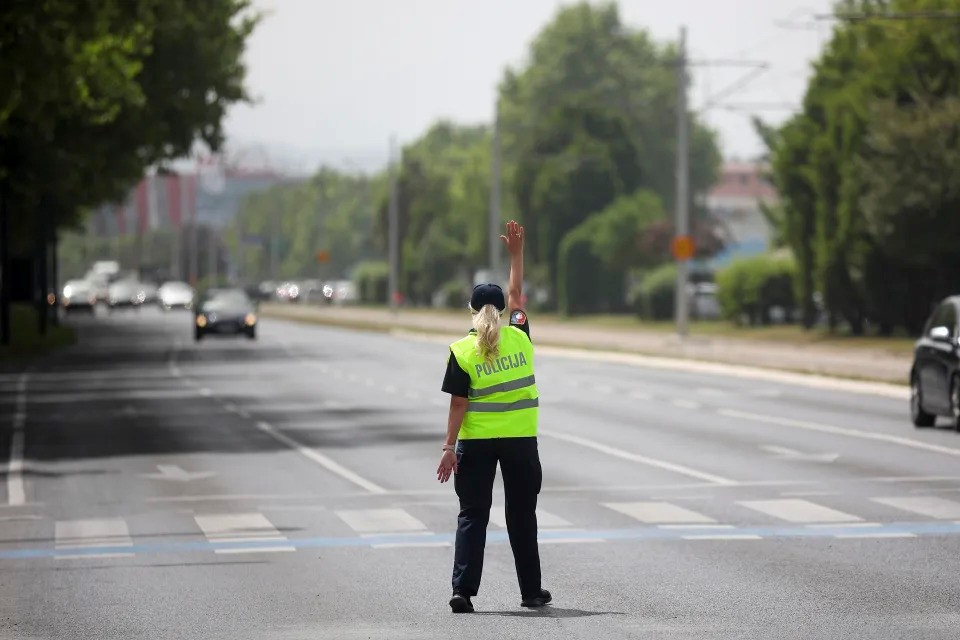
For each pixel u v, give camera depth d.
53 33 97.06
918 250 156.25
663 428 75.81
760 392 101.31
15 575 37.62
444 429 78.31
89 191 165.38
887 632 29.12
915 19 162.88
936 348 71.88
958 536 41.66
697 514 46.50
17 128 143.25
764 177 192.00
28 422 85.19
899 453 63.16
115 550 41.50
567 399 95.81
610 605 32.38
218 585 35.81
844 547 39.94
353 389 109.19
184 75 159.62
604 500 50.00
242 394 105.06
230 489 54.88
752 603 32.38
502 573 36.78
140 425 82.56
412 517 47.19
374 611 32.22
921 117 155.38
